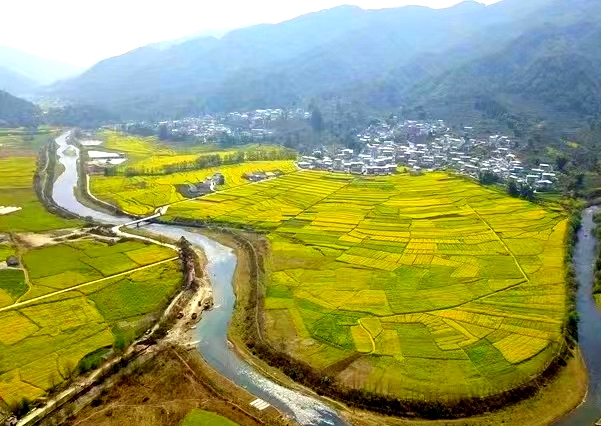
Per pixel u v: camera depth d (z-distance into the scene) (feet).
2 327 434.71
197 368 380.99
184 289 513.45
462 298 491.31
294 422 327.47
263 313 464.24
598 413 340.59
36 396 347.15
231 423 322.14
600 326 446.19
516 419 334.85
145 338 421.59
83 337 421.18
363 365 386.11
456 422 331.77
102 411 333.42
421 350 405.18
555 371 379.55
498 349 405.39
